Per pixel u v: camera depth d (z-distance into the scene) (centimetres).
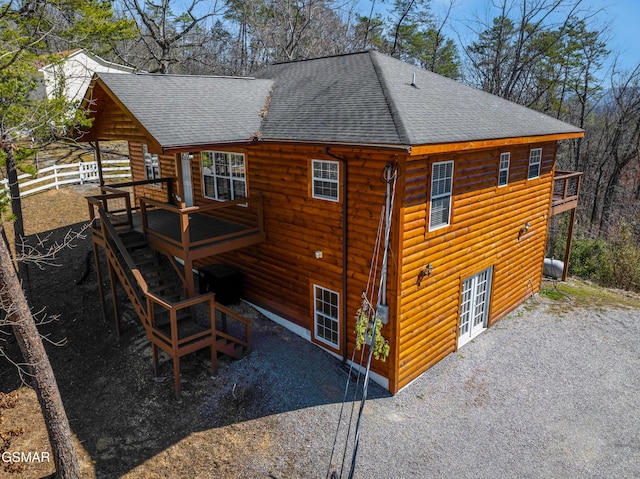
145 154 1578
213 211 1291
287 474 734
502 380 990
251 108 1147
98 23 1163
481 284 1173
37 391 702
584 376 1007
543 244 1441
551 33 2753
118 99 982
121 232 1170
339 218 948
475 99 1205
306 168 992
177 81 1161
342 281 972
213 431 824
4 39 959
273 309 1180
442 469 747
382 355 916
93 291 1359
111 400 923
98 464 766
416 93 1025
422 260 918
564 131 1282
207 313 1181
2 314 1226
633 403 919
